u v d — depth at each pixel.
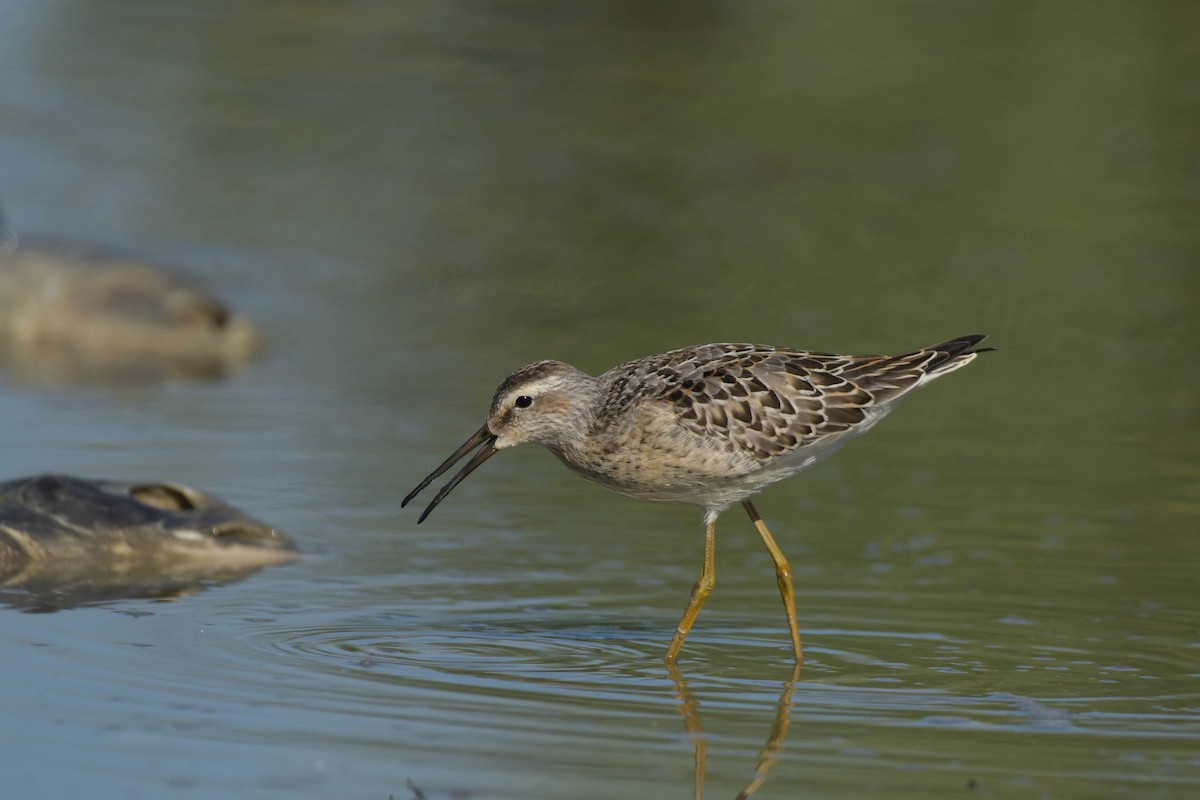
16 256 20.70
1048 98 25.39
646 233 22.48
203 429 16.28
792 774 8.53
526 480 15.11
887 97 25.77
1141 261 20.88
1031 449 15.98
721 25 29.34
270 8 31.58
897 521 13.81
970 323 19.22
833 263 21.25
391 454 15.56
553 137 25.61
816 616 11.50
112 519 12.62
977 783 8.43
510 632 10.99
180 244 22.59
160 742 8.78
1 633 10.55
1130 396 17.62
